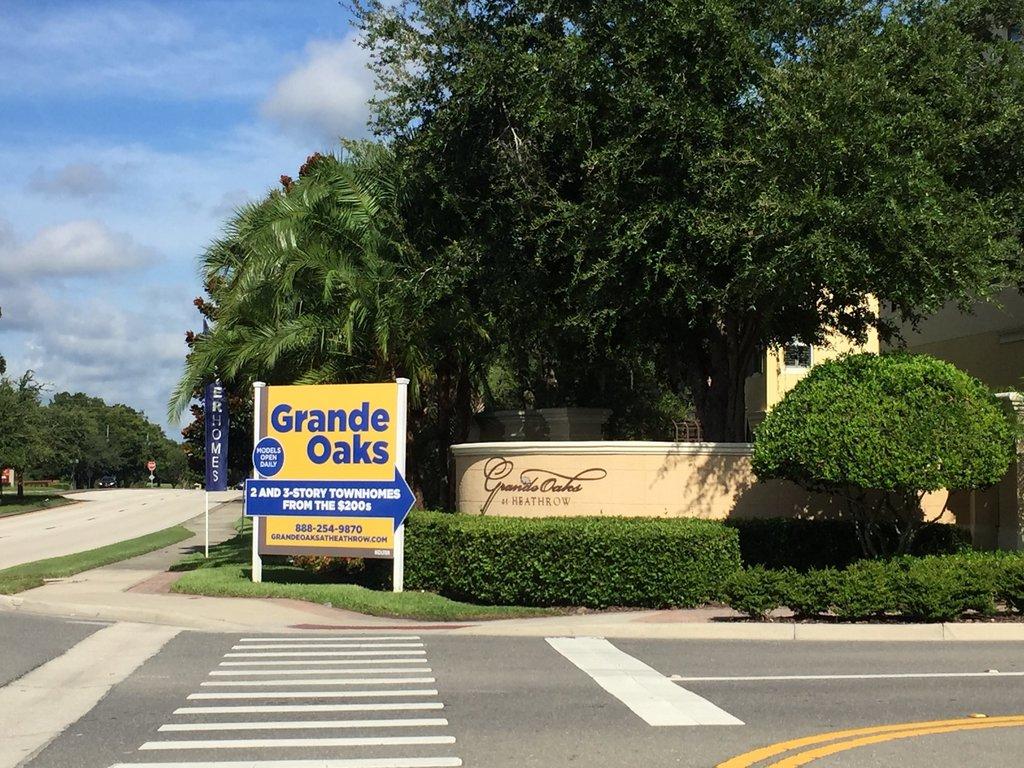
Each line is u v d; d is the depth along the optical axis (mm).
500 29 18500
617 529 14750
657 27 16500
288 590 16453
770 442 14625
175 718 8023
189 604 15383
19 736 7461
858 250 14992
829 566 16188
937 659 10758
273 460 17266
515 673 9953
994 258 15930
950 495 16891
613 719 7859
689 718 7883
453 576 15461
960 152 16266
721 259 16609
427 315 19547
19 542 33469
